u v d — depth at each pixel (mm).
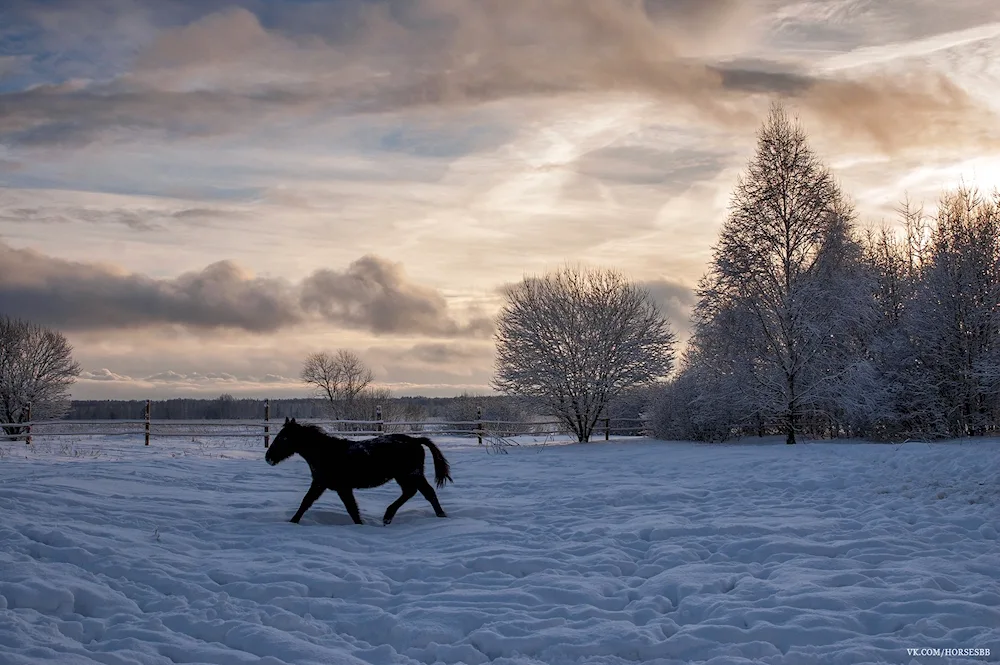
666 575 7488
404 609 6535
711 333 28031
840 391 26391
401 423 28219
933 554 8117
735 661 5250
